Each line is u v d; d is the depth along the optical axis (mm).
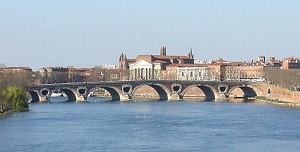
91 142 198000
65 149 184750
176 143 196375
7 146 189750
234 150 184125
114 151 181500
